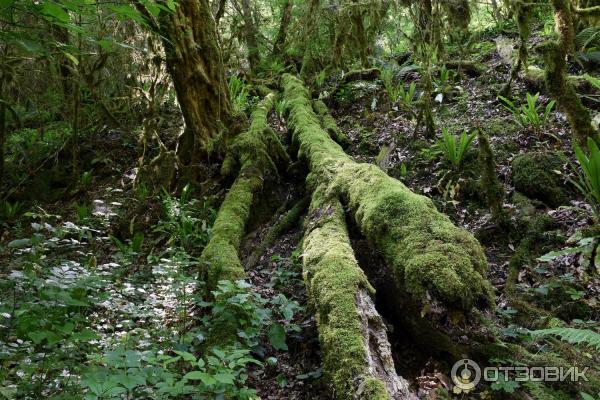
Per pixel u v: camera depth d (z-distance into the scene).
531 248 3.80
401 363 2.96
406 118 6.69
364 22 9.12
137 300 3.80
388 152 5.62
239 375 2.58
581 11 5.13
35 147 7.94
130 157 7.59
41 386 2.17
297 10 9.95
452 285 2.59
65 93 7.82
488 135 5.52
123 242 5.60
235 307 3.17
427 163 5.34
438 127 6.17
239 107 7.59
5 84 6.86
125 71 7.12
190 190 6.00
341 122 7.26
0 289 2.50
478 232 4.11
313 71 9.04
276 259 4.44
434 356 2.89
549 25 7.75
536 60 6.82
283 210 5.50
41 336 2.02
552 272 3.50
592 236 3.55
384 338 2.59
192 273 4.24
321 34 9.31
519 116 5.46
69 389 2.18
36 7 1.43
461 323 2.65
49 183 7.35
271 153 6.03
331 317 2.62
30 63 6.59
